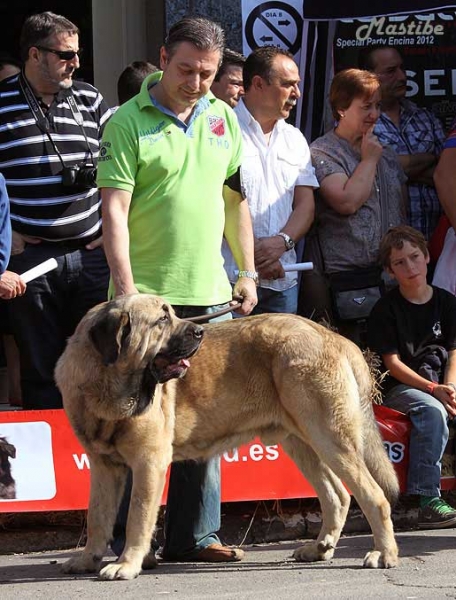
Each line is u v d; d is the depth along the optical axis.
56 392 8.38
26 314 8.28
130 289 6.77
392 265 8.69
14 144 8.26
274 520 8.30
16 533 7.94
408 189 10.14
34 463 7.84
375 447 7.18
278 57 8.98
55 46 8.22
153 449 6.67
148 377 6.56
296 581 6.55
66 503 7.86
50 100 8.40
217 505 7.35
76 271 8.38
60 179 8.30
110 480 6.91
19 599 6.15
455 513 8.27
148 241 7.00
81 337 6.64
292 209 9.20
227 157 7.19
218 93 9.48
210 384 7.00
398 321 8.65
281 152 9.13
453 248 9.65
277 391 7.04
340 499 7.37
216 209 7.12
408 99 10.27
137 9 10.88
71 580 6.66
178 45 6.77
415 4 9.74
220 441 7.13
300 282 9.51
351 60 10.15
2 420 7.79
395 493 7.24
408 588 6.29
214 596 6.12
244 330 7.09
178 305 7.02
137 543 6.70
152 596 6.13
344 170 9.40
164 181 6.93
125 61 10.87
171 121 6.96
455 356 8.66
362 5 9.77
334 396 6.91
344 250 9.40
